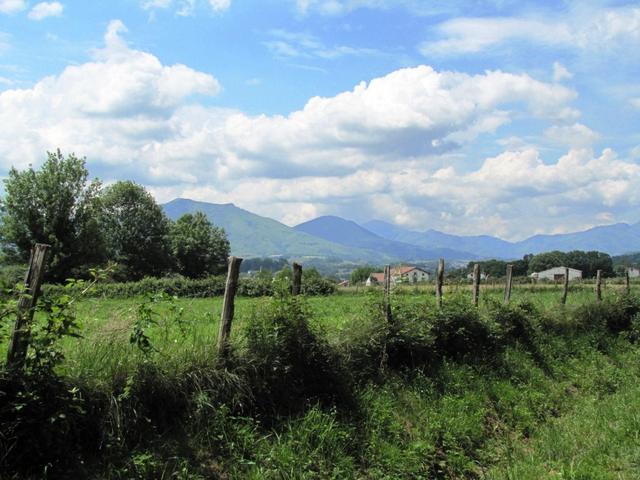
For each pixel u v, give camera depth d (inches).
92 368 282.7
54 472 244.7
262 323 363.9
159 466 271.0
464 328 538.9
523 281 2110.0
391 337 464.1
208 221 3838.6
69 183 2365.9
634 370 649.6
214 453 295.1
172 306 335.6
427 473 343.9
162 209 3582.7
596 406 488.7
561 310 775.1
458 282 697.0
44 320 274.5
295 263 403.2
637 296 911.7
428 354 487.2
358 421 370.3
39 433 243.9
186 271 3599.9
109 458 262.2
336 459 326.6
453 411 425.7
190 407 308.0
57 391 255.9
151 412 297.0
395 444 362.3
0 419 238.4
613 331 828.6
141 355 304.2
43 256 265.6
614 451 362.0
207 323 461.1
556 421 453.1
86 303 340.8
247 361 342.3
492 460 379.2
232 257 347.9
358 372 424.2
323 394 376.2
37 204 2313.0
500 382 509.4
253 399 335.0
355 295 1817.2
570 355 668.7
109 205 3331.7
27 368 254.4
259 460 301.6
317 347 384.2
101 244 2488.9
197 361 326.6
